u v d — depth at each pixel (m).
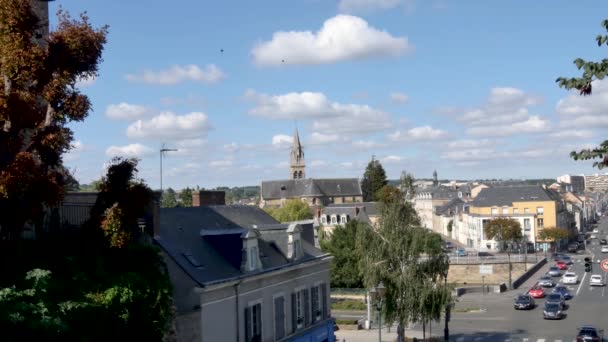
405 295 43.81
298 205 114.62
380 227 46.38
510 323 57.16
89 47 20.11
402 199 47.31
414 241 44.88
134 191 21.48
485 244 136.38
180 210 31.62
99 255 21.05
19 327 16.09
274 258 32.59
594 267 105.75
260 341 29.77
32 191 18.23
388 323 44.41
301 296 34.69
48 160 20.12
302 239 38.34
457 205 176.50
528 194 138.25
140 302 21.38
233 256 29.25
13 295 16.44
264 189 183.12
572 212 167.75
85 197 26.09
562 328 53.50
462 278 96.81
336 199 186.88
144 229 25.50
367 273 44.12
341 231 78.81
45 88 19.77
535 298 73.56
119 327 20.39
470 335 51.72
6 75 18.81
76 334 18.30
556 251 133.50
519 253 127.56
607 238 170.12
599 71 11.86
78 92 20.39
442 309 44.94
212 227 31.97
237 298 28.05
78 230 22.38
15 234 20.00
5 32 19.02
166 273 23.83
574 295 75.25
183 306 25.39
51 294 18.59
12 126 18.44
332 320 38.69
